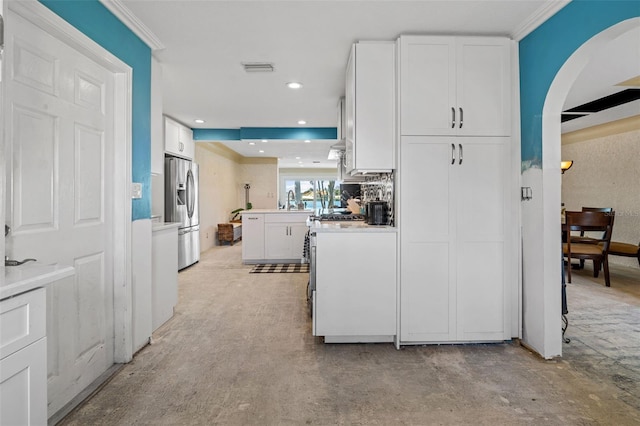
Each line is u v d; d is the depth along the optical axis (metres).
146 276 2.50
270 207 9.88
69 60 1.79
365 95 2.58
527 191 2.43
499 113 2.50
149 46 2.56
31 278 0.99
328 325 2.52
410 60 2.49
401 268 2.50
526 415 1.69
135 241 2.35
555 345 2.30
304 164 11.58
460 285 2.52
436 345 2.55
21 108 1.50
